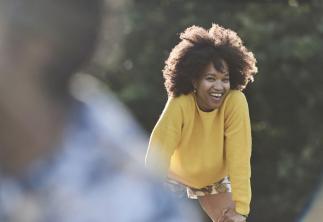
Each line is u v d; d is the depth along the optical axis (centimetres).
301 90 1973
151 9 1933
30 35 203
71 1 204
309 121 2008
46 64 205
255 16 1934
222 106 719
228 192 764
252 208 1998
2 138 205
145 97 1895
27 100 205
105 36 211
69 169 205
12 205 204
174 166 745
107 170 206
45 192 204
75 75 210
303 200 1948
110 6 211
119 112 219
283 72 1939
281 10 1934
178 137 718
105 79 1881
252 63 727
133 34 1914
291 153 2028
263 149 2020
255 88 1948
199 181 752
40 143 206
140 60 1912
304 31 1939
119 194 204
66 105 209
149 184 207
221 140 727
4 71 204
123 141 212
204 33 718
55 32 204
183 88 714
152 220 205
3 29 203
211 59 705
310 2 1964
